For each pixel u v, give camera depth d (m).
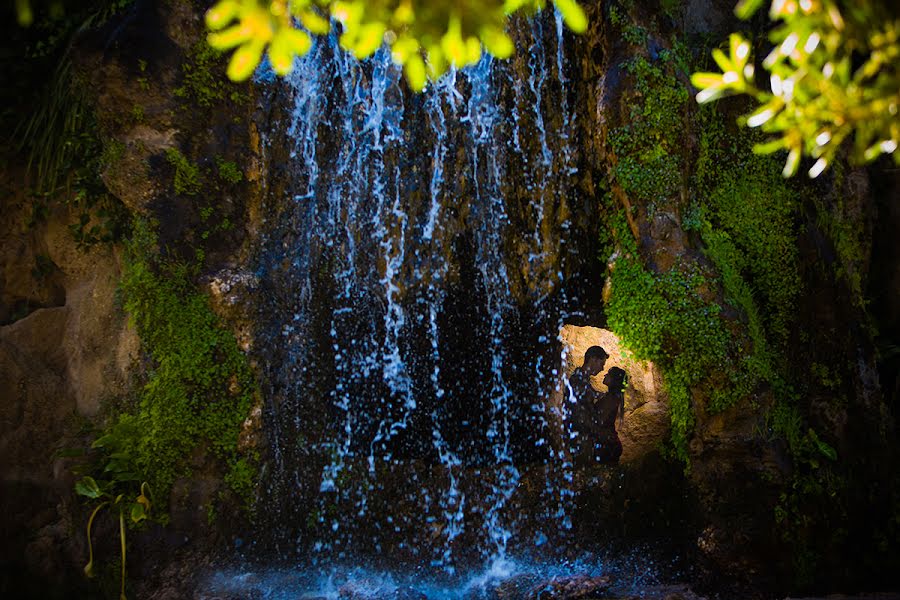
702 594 5.10
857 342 5.54
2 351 6.14
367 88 6.15
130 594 5.54
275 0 1.92
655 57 5.39
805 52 2.08
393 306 6.25
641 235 5.30
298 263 6.17
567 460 6.14
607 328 6.03
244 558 5.74
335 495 6.11
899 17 2.04
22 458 6.05
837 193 5.71
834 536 5.06
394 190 6.18
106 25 5.58
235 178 5.95
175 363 5.68
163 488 5.64
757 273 5.57
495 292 6.20
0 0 6.01
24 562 5.84
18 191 6.39
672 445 5.46
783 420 5.12
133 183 5.67
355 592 5.46
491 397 6.41
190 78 5.75
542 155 6.00
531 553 6.05
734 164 5.75
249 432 5.83
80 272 6.34
